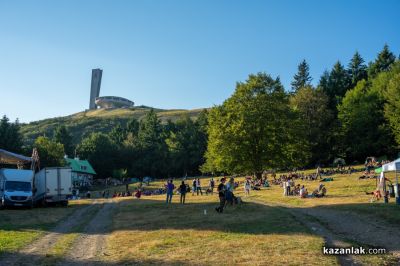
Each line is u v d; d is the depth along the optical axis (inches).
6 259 525.0
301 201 1250.6
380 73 3831.2
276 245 545.6
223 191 999.6
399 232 628.4
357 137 3425.2
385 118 3275.1
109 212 1187.3
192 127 4815.5
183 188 1318.9
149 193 2439.7
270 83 2326.5
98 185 4244.6
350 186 1614.2
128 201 1627.7
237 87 2369.6
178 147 4616.1
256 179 2279.8
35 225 898.1
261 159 2214.6
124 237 671.1
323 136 3535.9
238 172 2282.2
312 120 3523.6
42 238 709.9
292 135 2263.8
